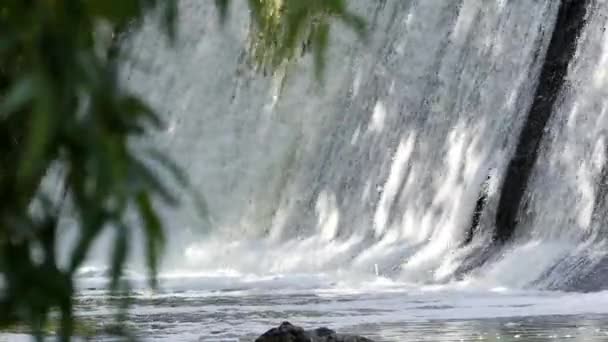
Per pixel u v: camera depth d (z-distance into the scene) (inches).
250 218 1348.4
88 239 58.7
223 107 1422.2
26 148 56.7
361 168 1268.5
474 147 1133.1
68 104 57.7
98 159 58.3
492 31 1174.3
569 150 1028.5
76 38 58.4
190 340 531.8
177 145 1429.6
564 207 1000.2
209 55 1434.5
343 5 68.1
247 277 1099.3
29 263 59.9
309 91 1337.4
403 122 1240.8
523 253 957.8
